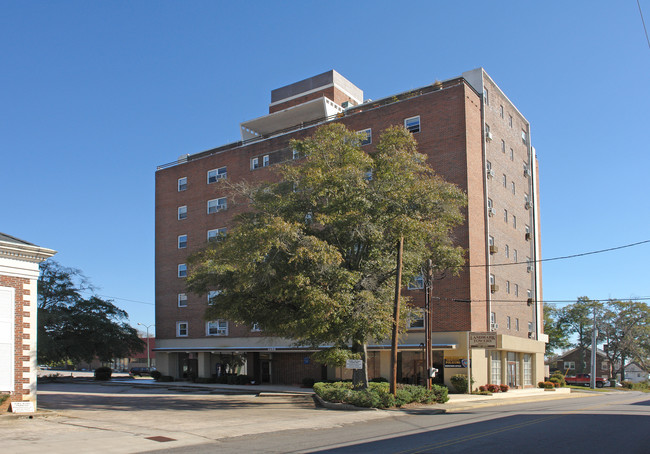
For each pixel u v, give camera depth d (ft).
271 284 78.69
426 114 132.46
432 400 91.20
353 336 84.17
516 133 162.71
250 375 159.22
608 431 54.85
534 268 167.12
